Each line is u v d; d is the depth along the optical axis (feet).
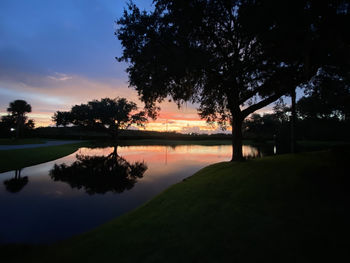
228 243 9.18
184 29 25.43
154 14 28.45
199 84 33.81
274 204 14.40
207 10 25.95
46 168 40.98
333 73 31.83
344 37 18.08
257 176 23.12
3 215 17.67
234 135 37.58
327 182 18.74
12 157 45.16
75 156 63.87
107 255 8.64
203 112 41.91
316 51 21.68
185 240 9.67
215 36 28.89
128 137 185.26
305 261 7.52
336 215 11.89
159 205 16.31
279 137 128.26
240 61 26.04
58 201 21.74
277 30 21.72
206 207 14.57
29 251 9.75
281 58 26.35
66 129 205.46
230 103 35.88
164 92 33.94
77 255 8.84
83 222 16.22
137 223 12.50
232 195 17.26
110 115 142.00
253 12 21.13
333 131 123.03
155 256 8.32
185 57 25.07
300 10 18.08
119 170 41.34
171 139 196.24
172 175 36.65
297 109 111.86
